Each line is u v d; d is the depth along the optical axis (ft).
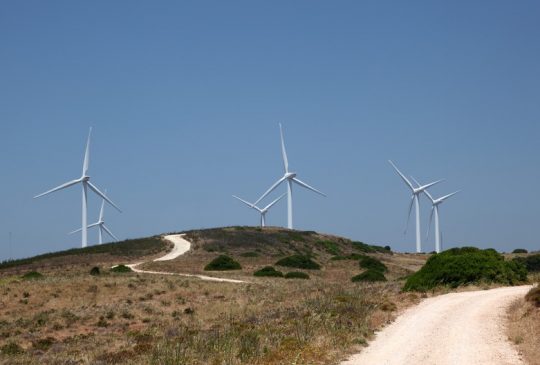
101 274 232.12
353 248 410.72
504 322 85.20
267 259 313.73
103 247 350.64
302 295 144.56
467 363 61.77
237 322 106.11
